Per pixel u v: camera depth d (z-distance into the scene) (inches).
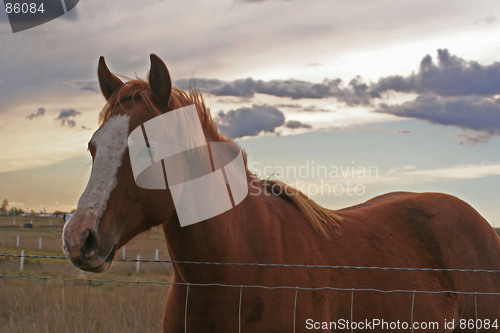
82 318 244.8
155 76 100.9
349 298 123.0
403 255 136.3
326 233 128.0
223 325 108.5
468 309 141.5
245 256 112.0
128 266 654.5
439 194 156.5
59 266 600.1
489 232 150.9
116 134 94.5
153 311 255.8
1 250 832.3
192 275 108.7
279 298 110.7
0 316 272.2
